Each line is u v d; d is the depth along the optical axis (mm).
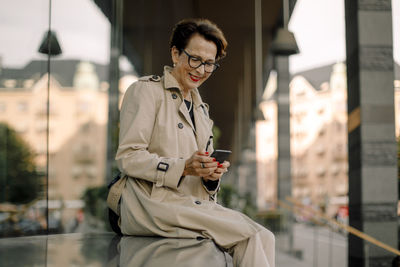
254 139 21516
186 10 11039
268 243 1228
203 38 1369
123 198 1342
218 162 1275
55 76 5414
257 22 12094
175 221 1223
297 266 7301
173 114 1379
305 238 9117
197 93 1488
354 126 5156
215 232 1226
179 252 1068
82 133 6941
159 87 1391
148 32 11227
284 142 13555
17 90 4168
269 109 16703
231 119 25375
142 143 1307
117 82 7711
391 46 5039
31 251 1263
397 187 4949
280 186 13930
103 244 1348
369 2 5055
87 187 6340
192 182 1370
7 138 4066
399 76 5008
